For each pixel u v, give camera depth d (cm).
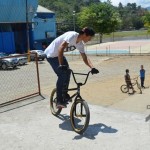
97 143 485
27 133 544
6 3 4672
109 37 9669
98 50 5056
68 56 4425
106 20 6881
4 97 1280
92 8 7000
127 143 477
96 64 3462
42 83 2098
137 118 584
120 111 634
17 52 5231
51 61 572
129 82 1975
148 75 2672
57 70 561
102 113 621
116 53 4441
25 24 5272
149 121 565
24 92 1477
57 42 556
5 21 4778
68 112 646
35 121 603
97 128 542
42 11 5806
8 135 539
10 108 691
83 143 489
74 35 528
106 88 2038
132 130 525
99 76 2550
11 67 3031
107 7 6956
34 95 795
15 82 2103
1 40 4903
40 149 479
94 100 1689
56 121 597
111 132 521
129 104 1577
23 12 4934
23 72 2770
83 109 546
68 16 11212
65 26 9575
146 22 5741
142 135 502
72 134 528
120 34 11562
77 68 3095
